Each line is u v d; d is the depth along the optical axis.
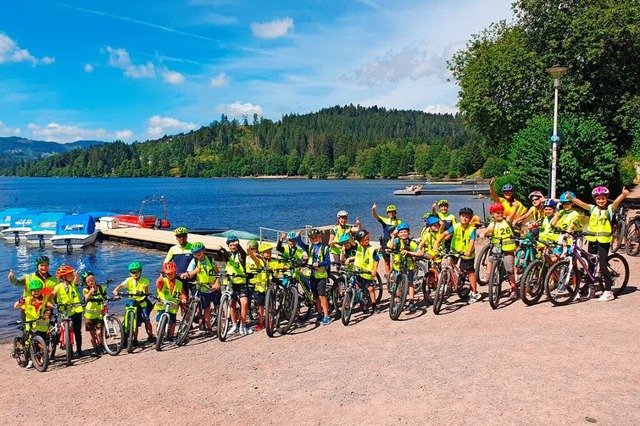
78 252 31.27
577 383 6.01
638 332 7.60
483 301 10.12
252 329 10.00
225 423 5.71
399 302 9.51
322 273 9.73
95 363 8.86
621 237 14.17
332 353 7.86
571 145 23.91
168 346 9.43
